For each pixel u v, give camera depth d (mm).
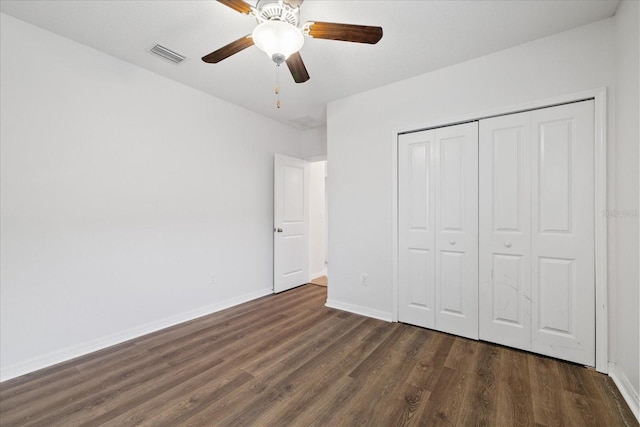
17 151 1954
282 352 2238
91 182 2291
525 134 2236
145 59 2465
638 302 1568
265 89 3031
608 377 1867
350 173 3178
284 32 1583
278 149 4082
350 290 3174
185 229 2928
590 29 1995
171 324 2789
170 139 2809
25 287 1981
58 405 1631
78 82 2227
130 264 2512
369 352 2232
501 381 1834
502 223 2328
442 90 2592
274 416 1539
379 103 2969
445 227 2602
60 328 2123
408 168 2811
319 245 5043
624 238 1749
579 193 2039
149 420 1512
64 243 2152
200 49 2312
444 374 1920
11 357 1917
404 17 1925
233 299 3398
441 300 2623
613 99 1912
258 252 3742
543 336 2162
